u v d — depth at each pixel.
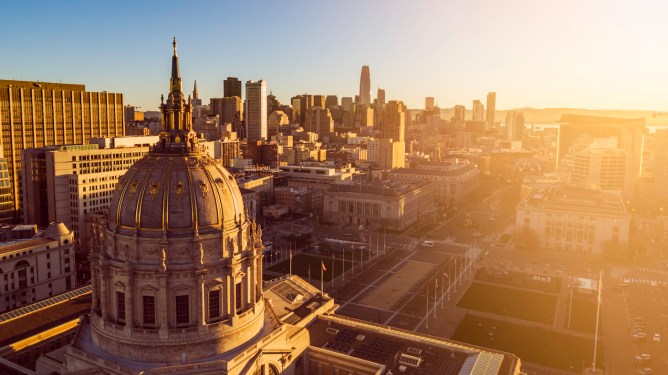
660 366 163.50
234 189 110.56
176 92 109.38
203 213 101.94
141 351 99.62
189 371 96.94
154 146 108.25
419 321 196.62
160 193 100.75
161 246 98.62
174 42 109.19
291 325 129.12
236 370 100.88
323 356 125.50
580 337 183.50
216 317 104.50
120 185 106.06
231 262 103.50
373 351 129.12
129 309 99.94
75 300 152.00
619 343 179.62
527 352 171.12
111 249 103.31
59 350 118.12
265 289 157.50
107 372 99.62
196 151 109.12
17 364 121.81
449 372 119.31
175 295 100.31
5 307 195.50
